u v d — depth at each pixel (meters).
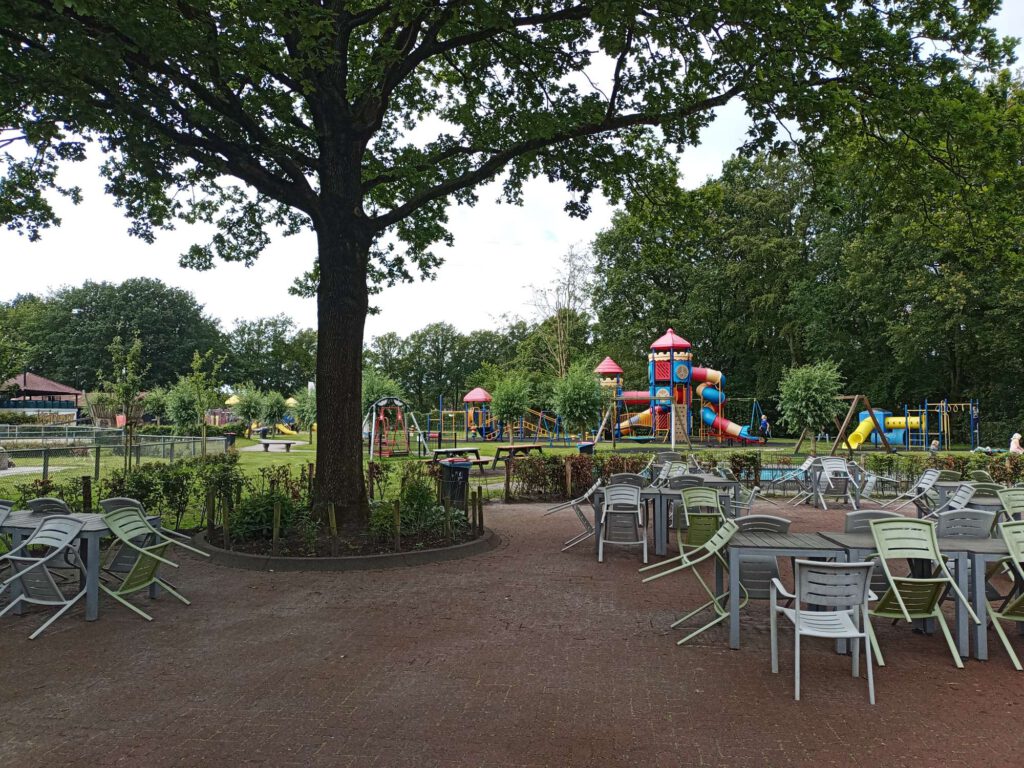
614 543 8.16
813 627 4.15
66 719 3.79
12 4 6.68
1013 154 8.60
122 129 8.72
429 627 5.50
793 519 11.47
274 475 11.64
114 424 34.75
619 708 3.87
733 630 4.93
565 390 30.94
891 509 12.77
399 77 9.35
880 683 4.24
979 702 3.93
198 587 6.89
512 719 3.74
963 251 10.67
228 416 56.75
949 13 8.24
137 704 3.99
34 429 28.12
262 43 7.63
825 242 41.12
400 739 3.50
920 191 9.66
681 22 8.03
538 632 5.35
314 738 3.52
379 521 8.54
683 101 9.65
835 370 27.27
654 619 5.70
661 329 48.84
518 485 15.36
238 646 5.06
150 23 7.12
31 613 5.96
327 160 9.38
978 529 5.67
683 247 13.01
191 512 11.42
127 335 65.88
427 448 28.72
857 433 34.62
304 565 7.65
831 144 9.31
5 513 6.45
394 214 9.73
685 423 35.84
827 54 8.11
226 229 12.91
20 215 10.45
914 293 34.25
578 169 11.41
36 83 7.67
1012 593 5.39
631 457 15.24
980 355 36.66
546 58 10.28
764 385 44.97
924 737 3.48
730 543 5.00
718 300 46.50
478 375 63.34
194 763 3.27
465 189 12.89
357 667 4.59
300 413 41.78
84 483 8.98
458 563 7.98
